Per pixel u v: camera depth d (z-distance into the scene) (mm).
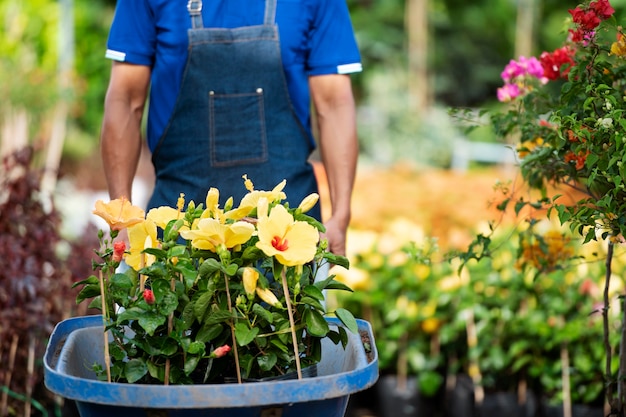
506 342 4371
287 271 1967
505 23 13930
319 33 3031
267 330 1994
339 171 3053
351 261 4961
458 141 11703
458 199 6715
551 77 2863
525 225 5176
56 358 2051
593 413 4098
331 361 2207
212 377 1984
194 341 1963
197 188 2926
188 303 1920
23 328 3553
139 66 3008
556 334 4105
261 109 2936
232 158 2930
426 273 4711
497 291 4480
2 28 9984
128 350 1983
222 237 1863
